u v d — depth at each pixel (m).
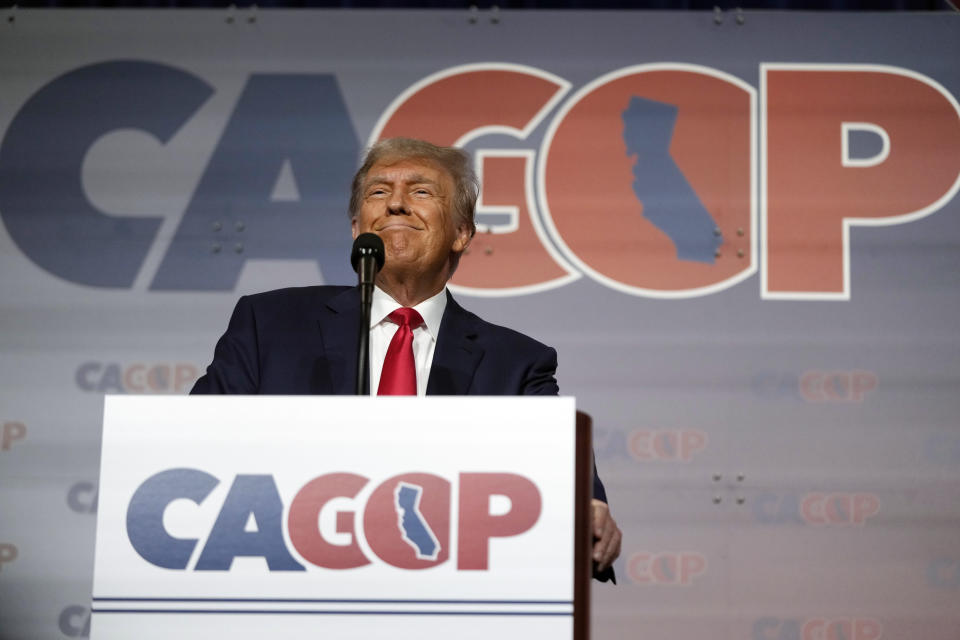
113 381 11.20
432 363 7.22
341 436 4.50
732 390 11.11
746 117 11.57
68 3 12.13
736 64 11.66
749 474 10.97
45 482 11.00
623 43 11.74
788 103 11.58
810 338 11.17
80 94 11.70
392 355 6.84
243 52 11.81
